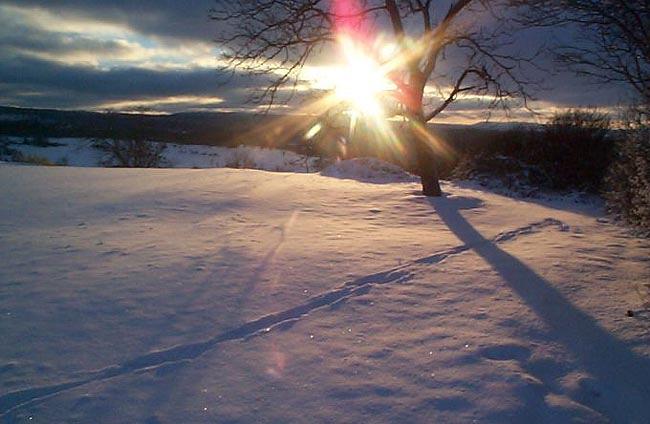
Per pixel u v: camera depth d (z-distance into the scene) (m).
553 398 3.79
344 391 3.79
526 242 8.34
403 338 4.62
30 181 13.38
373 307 5.30
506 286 5.99
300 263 6.65
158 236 7.99
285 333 4.68
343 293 5.66
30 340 4.48
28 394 3.71
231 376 3.97
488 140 20.45
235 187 12.88
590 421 3.54
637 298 5.65
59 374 3.97
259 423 3.43
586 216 11.45
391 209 10.88
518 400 3.70
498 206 12.02
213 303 5.31
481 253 7.45
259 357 4.25
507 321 5.01
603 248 8.00
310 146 17.03
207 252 7.09
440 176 20.19
